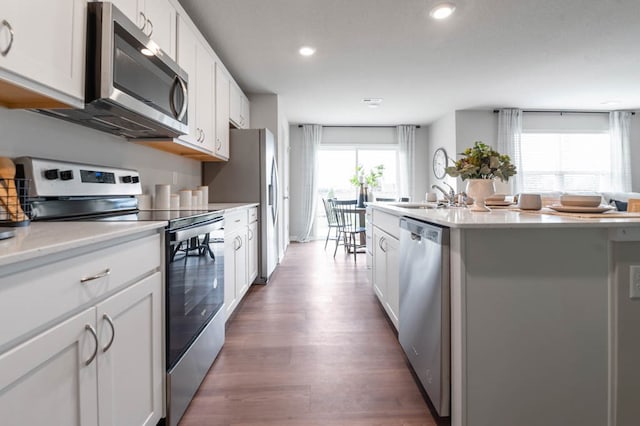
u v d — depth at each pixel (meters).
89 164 1.60
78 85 1.19
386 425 1.34
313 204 6.36
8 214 1.01
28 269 0.65
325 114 5.59
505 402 1.20
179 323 1.37
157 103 1.63
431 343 1.37
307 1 2.34
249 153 3.41
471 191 1.90
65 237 0.79
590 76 3.91
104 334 0.90
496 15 2.56
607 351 1.22
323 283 3.44
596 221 1.15
